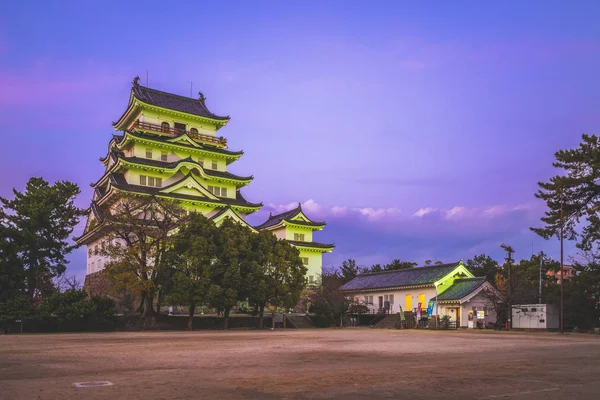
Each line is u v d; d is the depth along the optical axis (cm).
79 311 4134
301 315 5788
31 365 1578
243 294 4600
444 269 6084
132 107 6612
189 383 1183
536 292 5288
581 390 1110
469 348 2412
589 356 1977
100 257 5981
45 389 1082
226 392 1055
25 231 4994
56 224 5478
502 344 2736
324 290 6028
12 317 3984
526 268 6838
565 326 4712
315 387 1135
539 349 2361
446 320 5156
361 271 9456
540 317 4672
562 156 4572
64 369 1466
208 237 4512
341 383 1199
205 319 4888
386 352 2150
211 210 6309
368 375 1350
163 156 6444
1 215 5181
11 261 4788
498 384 1194
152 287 4397
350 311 6141
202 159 6831
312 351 2175
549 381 1249
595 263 4612
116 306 5016
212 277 4425
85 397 983
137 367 1523
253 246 4847
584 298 4666
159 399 966
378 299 6681
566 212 4616
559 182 4528
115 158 6244
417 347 2470
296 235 6994
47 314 4091
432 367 1559
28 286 5025
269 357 1878
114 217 4588
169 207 4797
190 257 4331
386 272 7006
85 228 6538
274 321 5488
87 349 2242
